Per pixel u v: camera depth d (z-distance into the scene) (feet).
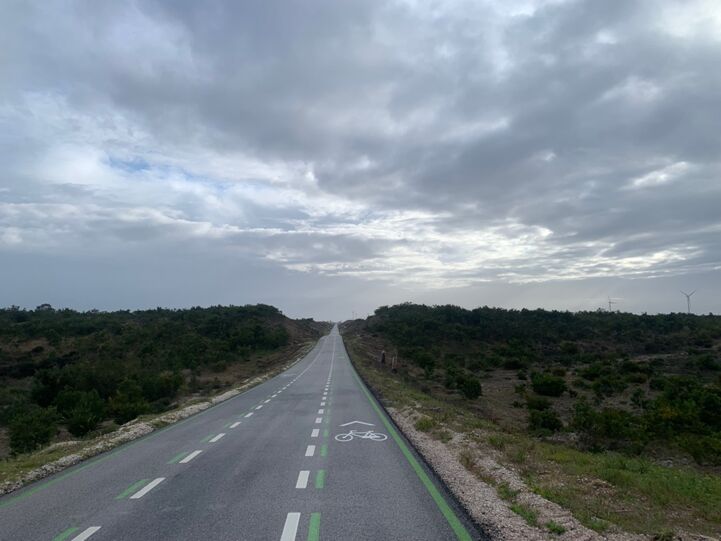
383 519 22.03
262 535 20.27
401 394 79.51
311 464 33.91
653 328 310.24
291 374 134.00
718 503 26.30
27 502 26.66
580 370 194.59
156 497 26.63
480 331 292.40
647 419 85.92
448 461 33.76
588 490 27.02
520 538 19.33
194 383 145.07
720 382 147.54
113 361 150.10
